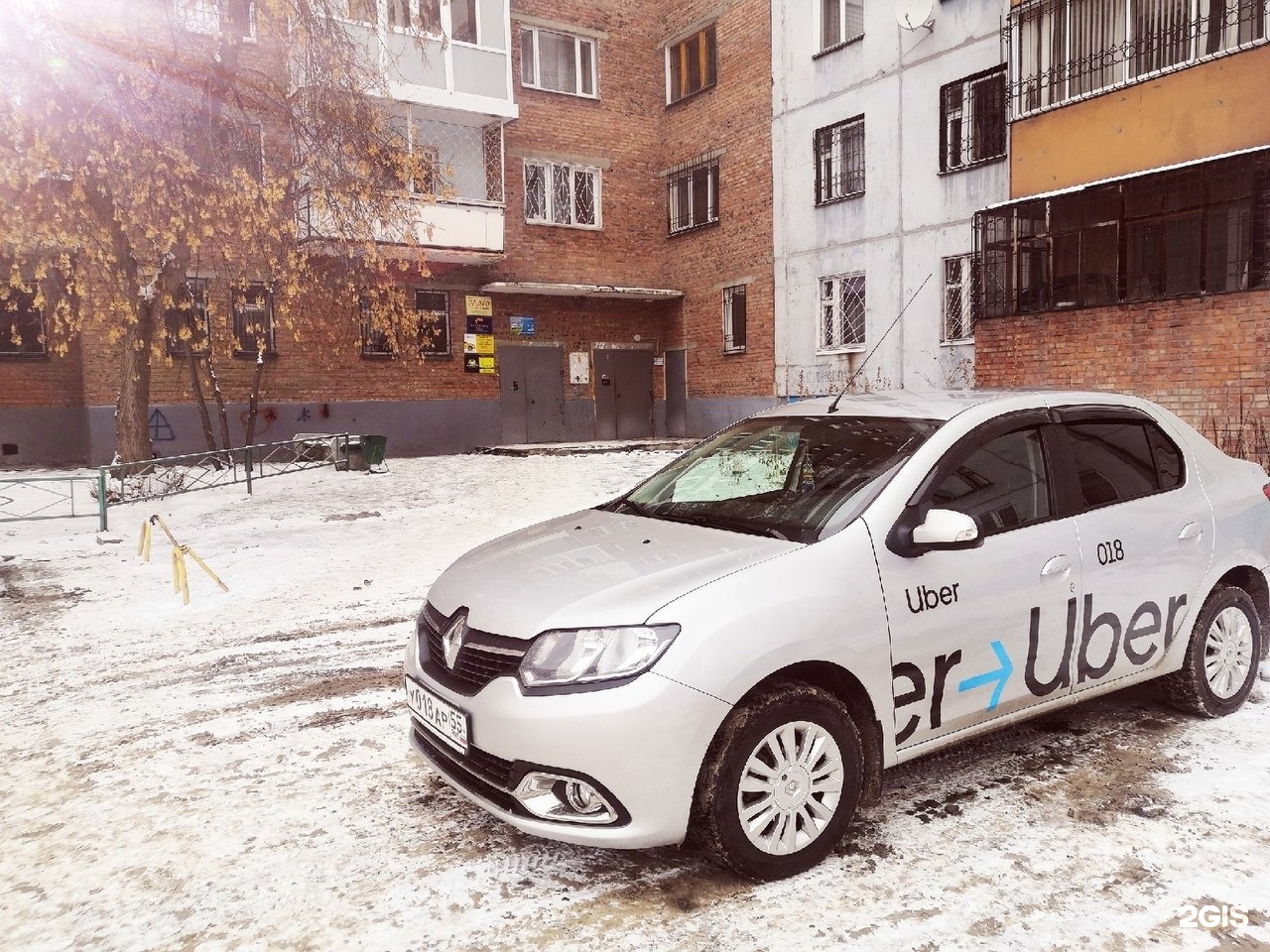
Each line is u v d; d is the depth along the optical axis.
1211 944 2.51
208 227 10.53
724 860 2.81
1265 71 10.79
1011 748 3.93
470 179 20.94
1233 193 11.34
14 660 5.75
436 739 3.23
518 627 2.89
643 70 24.39
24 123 9.56
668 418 25.28
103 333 16.91
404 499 13.19
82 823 3.47
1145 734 4.05
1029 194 13.74
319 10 12.52
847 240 19.39
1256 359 10.48
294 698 4.91
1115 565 3.71
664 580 2.93
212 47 11.93
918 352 17.98
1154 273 12.41
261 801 3.63
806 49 20.14
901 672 3.10
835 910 2.72
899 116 18.03
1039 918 2.65
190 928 2.73
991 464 3.53
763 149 21.50
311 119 12.36
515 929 2.68
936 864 2.98
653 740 2.65
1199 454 4.25
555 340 23.55
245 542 9.86
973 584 3.27
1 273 16.52
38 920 2.80
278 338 19.53
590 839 2.70
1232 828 3.17
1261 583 4.38
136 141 10.06
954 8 16.77
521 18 22.22
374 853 3.18
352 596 7.37
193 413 18.66
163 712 4.74
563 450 20.97
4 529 11.03
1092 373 12.20
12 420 17.81
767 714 2.81
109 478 13.55
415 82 19.12
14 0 9.34
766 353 21.80
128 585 7.93
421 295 21.48
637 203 24.50
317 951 2.60
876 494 3.26
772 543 3.15
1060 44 13.28
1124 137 12.37
